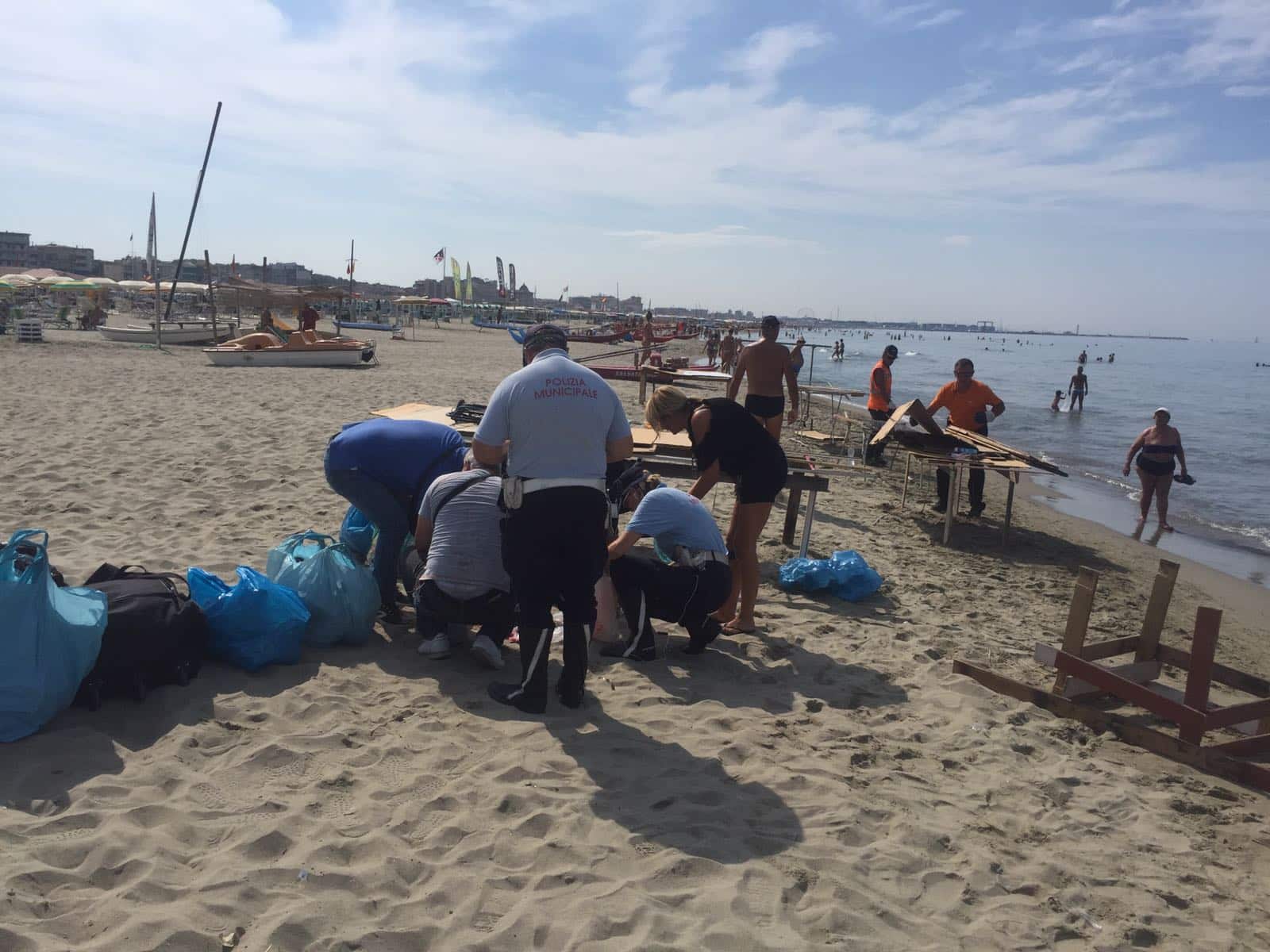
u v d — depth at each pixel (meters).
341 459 4.91
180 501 7.62
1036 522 11.39
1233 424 27.56
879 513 10.14
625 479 5.46
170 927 2.52
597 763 3.74
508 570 4.06
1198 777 4.26
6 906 2.51
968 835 3.52
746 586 5.53
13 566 3.49
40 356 21.98
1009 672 5.39
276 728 3.81
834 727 4.36
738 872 3.06
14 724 3.42
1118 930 3.00
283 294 54.78
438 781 3.50
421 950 2.58
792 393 8.74
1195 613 7.80
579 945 2.63
